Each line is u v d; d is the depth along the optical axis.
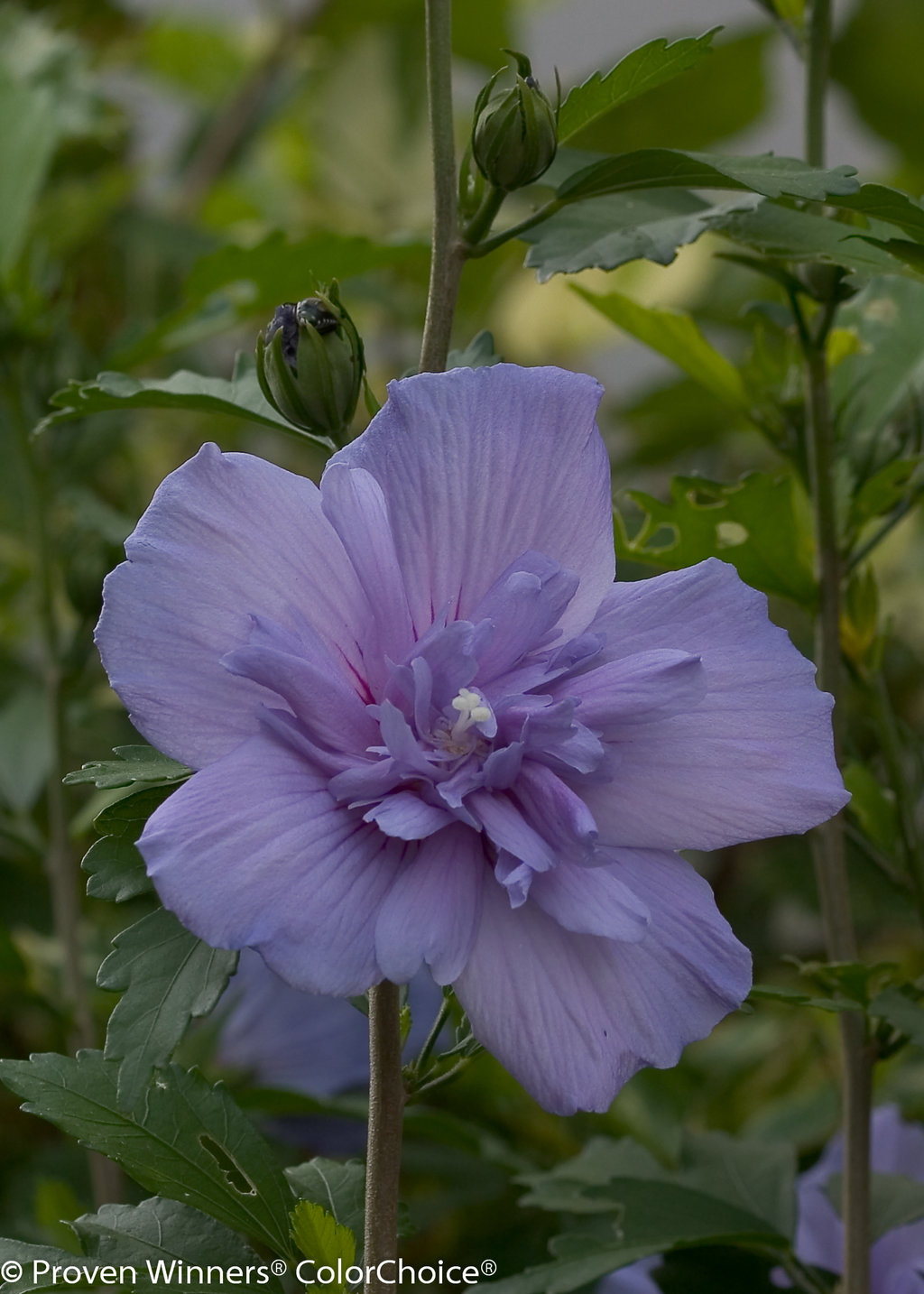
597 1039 0.60
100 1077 0.65
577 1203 0.73
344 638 0.61
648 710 0.61
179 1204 0.65
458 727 0.61
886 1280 0.73
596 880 0.60
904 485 0.74
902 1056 0.86
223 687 0.60
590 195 0.66
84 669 0.80
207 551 0.60
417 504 0.62
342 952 0.59
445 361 0.65
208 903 0.59
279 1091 0.75
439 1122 0.76
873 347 0.76
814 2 0.73
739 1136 0.84
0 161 0.82
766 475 0.71
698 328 0.74
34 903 0.88
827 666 0.72
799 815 0.61
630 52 0.65
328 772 0.60
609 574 0.62
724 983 0.61
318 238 0.76
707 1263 0.74
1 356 0.80
